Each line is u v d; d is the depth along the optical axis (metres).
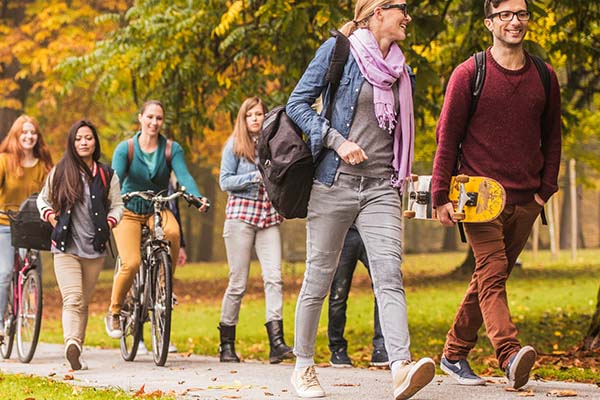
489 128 12.97
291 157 12.19
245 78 30.97
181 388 14.82
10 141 21.20
